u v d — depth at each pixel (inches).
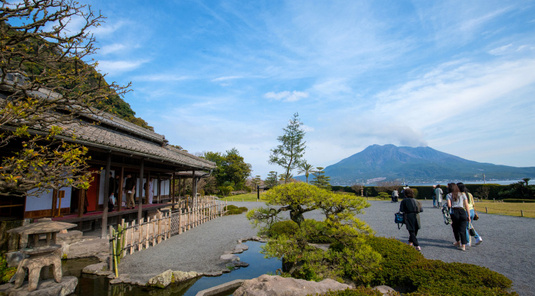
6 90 236.2
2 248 275.9
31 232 191.6
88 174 203.9
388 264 222.8
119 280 232.4
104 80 202.1
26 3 155.3
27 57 165.0
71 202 428.8
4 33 152.9
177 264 283.7
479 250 297.9
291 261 227.5
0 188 161.0
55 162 180.5
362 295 136.5
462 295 148.4
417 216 293.1
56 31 163.6
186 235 446.9
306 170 1418.6
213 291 204.8
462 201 301.9
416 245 287.3
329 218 242.7
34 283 187.8
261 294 151.4
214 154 1947.6
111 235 258.7
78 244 307.1
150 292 213.0
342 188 1849.2
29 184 169.8
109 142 323.9
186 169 722.8
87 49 178.2
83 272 254.1
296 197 236.4
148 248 354.6
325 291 155.7
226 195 1715.1
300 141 1380.4
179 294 210.1
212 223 585.3
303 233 231.6
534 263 248.7
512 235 378.3
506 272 226.2
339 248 254.1
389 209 811.4
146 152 390.9
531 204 872.9
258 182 2327.8
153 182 740.0
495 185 1167.0
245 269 274.8
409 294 150.9
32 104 167.6
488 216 589.3
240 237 429.1
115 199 508.1
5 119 160.9
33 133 233.0
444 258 269.1
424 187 1393.9
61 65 191.2
